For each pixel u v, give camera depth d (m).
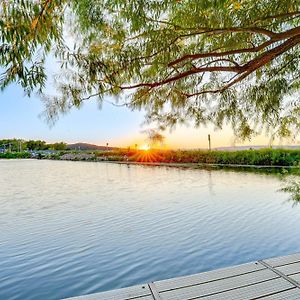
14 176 15.44
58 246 3.94
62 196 8.40
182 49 1.44
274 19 1.37
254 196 7.04
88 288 2.78
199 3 1.11
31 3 0.88
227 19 1.24
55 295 2.68
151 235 4.27
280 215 5.13
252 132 1.87
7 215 6.00
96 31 1.16
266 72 1.78
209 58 1.65
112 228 4.71
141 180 11.87
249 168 14.37
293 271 1.92
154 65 1.32
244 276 1.87
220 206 6.08
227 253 3.51
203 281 1.82
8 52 0.88
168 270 3.10
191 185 9.70
